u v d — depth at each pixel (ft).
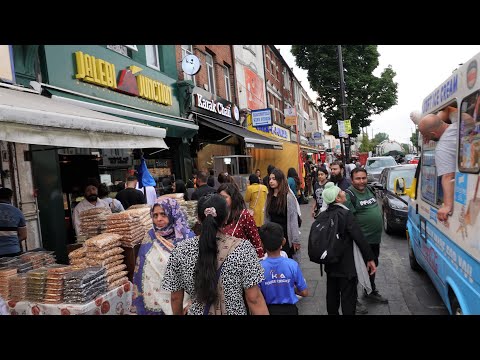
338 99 96.73
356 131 100.12
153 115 29.94
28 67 18.71
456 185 10.53
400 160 127.34
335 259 12.48
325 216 12.92
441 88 12.44
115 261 13.06
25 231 15.05
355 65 95.14
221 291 7.78
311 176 61.62
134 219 14.28
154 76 31.17
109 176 27.91
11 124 10.73
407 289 18.01
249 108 62.13
